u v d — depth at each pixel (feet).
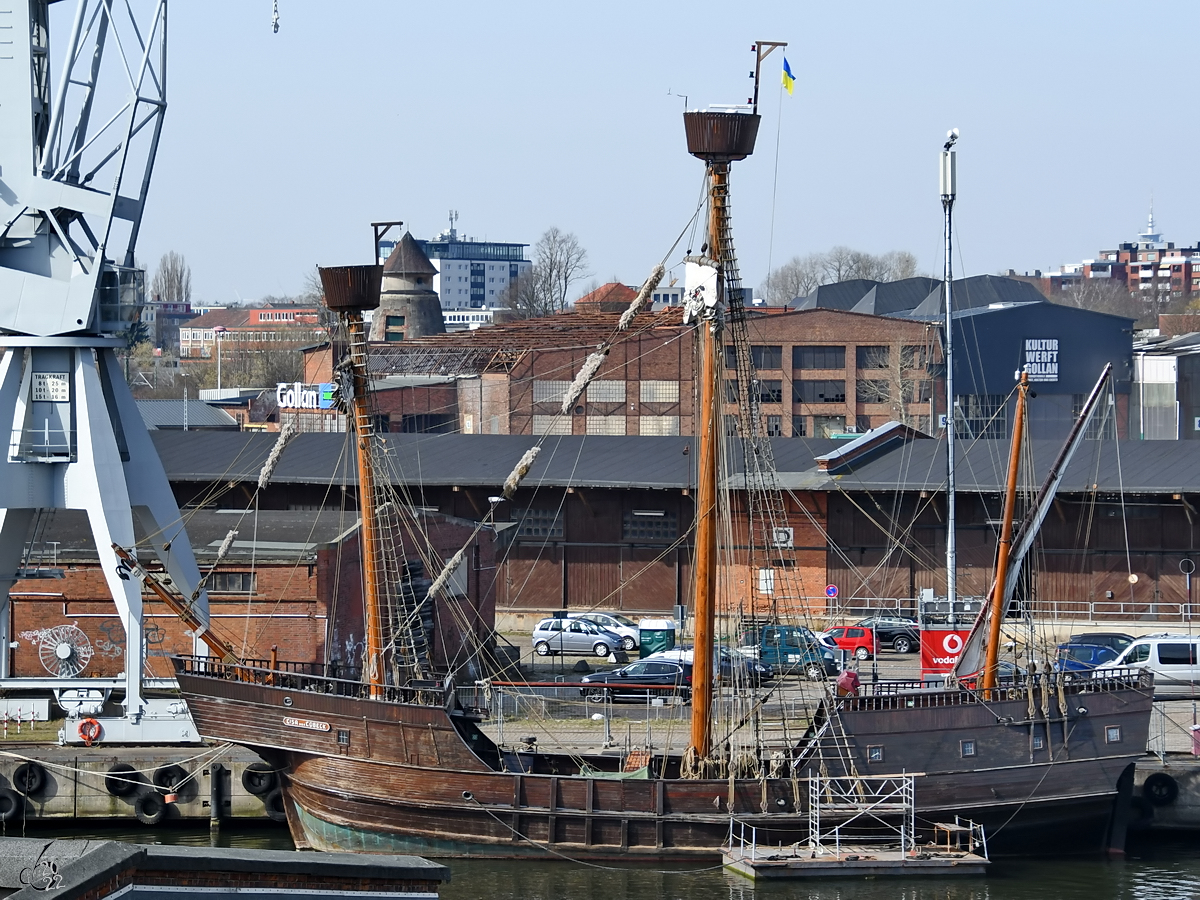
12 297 365.81
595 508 577.02
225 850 154.20
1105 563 551.18
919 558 555.28
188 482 574.15
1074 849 334.03
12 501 369.09
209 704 334.44
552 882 305.12
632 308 328.08
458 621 473.67
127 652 364.79
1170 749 370.12
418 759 318.86
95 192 363.76
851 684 332.80
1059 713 331.16
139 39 374.02
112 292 375.66
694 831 316.19
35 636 421.59
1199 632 532.73
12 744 364.17
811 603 554.05
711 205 338.54
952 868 310.65
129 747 364.38
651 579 572.51
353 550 439.22
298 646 421.59
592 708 409.90
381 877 159.02
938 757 323.57
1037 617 550.36
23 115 362.74
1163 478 547.08
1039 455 568.00
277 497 576.61
